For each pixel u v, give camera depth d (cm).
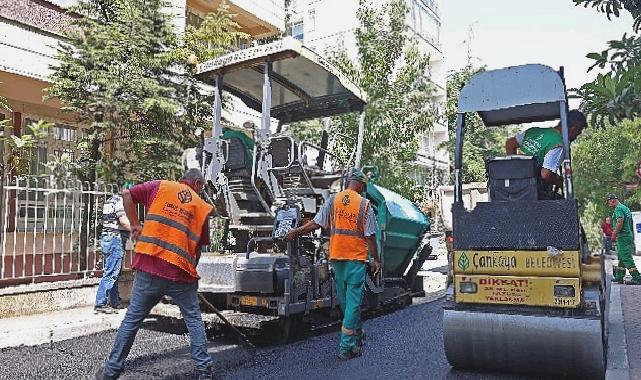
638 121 798
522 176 513
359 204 607
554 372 501
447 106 1495
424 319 846
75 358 585
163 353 590
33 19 1056
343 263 602
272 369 544
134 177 961
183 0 1325
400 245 937
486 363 522
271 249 752
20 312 762
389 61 1342
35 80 1059
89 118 958
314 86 841
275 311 676
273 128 947
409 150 1320
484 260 512
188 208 490
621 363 534
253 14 1648
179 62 984
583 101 402
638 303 905
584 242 524
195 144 1009
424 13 3278
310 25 3025
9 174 846
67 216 849
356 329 602
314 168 808
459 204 529
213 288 677
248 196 757
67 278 852
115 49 911
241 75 802
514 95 521
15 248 779
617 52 396
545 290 488
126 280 896
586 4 421
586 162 2736
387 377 518
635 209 2695
